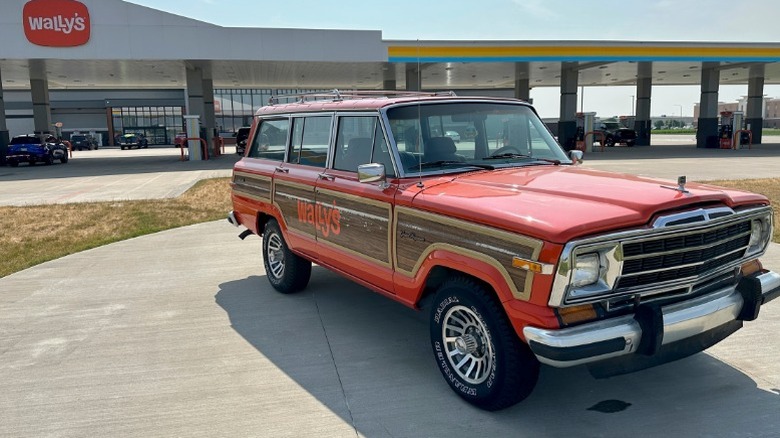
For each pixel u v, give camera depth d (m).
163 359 4.69
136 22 24.58
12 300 6.38
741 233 3.73
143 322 5.58
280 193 5.83
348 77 37.06
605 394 3.91
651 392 3.91
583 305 3.20
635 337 3.22
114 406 3.93
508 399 3.52
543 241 3.05
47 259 8.38
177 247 8.99
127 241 9.49
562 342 3.04
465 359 3.80
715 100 34.69
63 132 64.44
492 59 27.55
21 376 4.43
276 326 5.37
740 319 3.79
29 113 62.47
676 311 3.36
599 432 3.44
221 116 65.75
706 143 35.25
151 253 8.59
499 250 3.32
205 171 22.38
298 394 4.03
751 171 18.95
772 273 4.02
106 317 5.75
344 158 4.93
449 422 3.60
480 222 3.44
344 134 4.96
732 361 4.35
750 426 3.46
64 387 4.23
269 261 6.46
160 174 21.59
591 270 3.13
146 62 26.80
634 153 30.41
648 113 41.03
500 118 4.86
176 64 27.91
